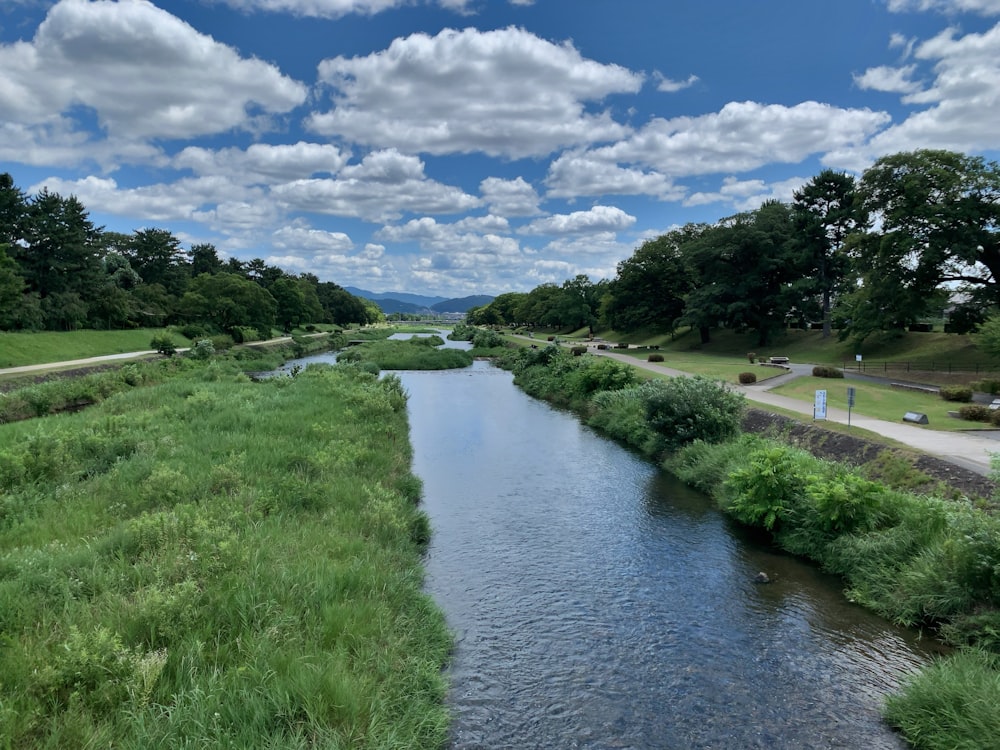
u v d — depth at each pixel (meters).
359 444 17.48
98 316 64.81
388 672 6.96
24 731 4.84
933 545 9.99
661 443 21.16
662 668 8.17
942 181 41.22
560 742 6.62
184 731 5.13
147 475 12.58
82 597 7.05
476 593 10.45
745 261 65.62
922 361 44.03
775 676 8.02
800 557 12.31
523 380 44.44
